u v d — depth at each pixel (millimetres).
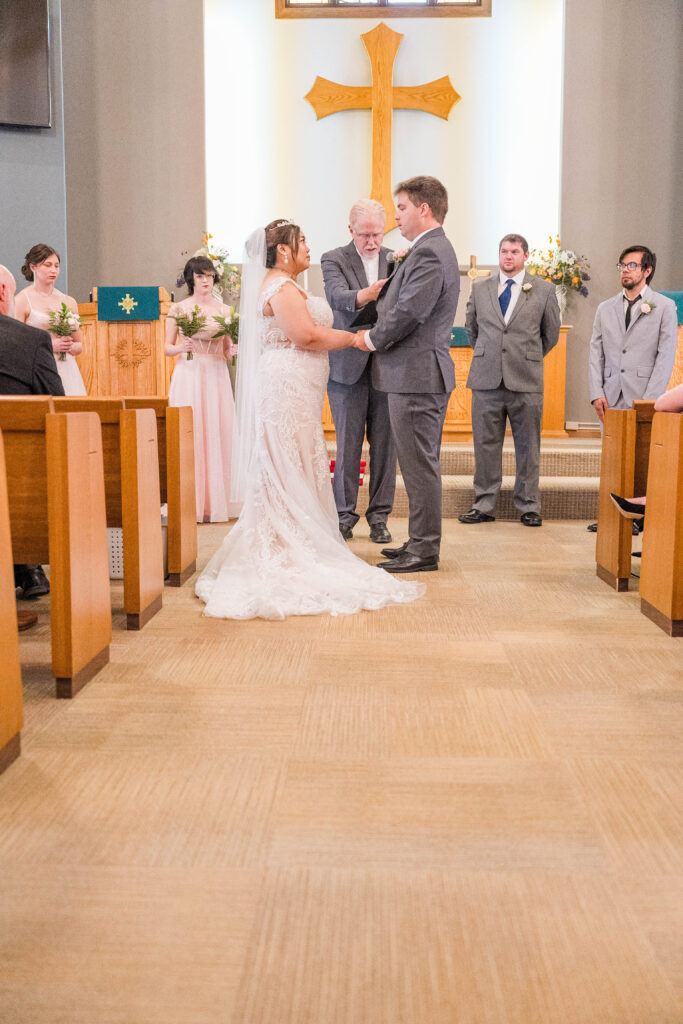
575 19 9352
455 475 6715
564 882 1575
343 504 5000
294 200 9906
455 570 4227
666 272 9531
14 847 1677
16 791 1909
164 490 3898
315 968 1335
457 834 1742
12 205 8516
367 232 4746
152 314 6625
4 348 3256
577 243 9539
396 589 3666
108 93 9508
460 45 9750
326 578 3629
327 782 1966
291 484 3760
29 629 3207
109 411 3148
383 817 1810
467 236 9891
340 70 9812
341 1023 1218
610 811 1844
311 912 1477
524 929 1436
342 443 4926
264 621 3291
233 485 4070
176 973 1321
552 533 5383
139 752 2113
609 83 9391
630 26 9328
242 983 1300
